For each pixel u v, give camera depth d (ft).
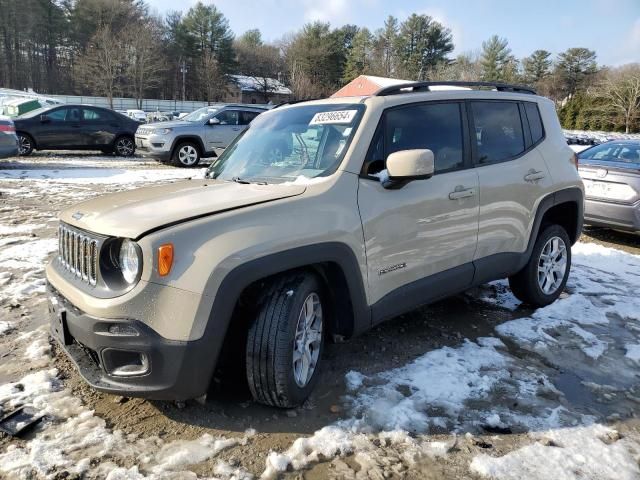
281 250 8.87
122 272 8.47
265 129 12.85
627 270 19.74
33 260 18.10
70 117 52.44
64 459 8.16
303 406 9.84
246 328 9.27
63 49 240.53
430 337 13.17
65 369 10.84
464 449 8.75
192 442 8.67
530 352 12.48
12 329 12.68
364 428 9.14
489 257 13.16
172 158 46.39
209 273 8.20
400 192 10.91
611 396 10.64
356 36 271.49
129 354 8.40
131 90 211.82
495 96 13.82
